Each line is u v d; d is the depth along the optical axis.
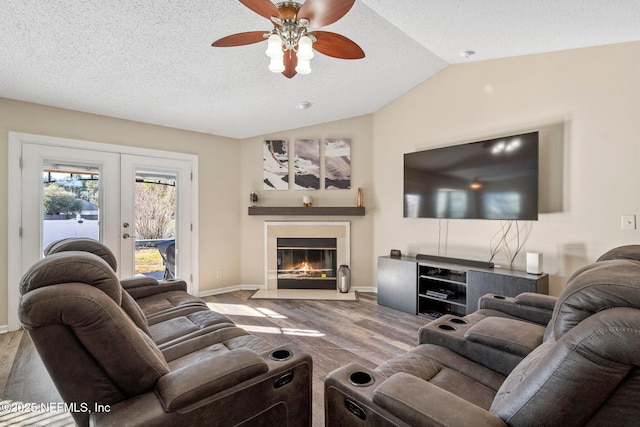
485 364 1.51
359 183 4.55
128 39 2.31
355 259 4.55
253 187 4.69
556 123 2.85
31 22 2.04
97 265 1.11
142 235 3.83
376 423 1.01
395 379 1.05
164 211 4.01
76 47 2.34
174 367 1.49
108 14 2.04
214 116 3.82
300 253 4.76
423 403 0.92
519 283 2.70
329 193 4.60
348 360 2.45
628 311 0.68
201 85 3.09
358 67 3.26
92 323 0.97
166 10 2.06
